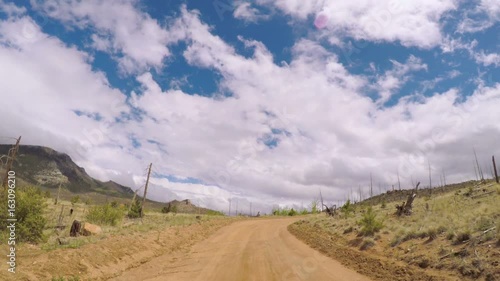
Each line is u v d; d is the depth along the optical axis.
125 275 12.35
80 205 54.66
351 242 18.59
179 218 40.78
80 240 15.28
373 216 19.94
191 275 12.34
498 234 10.71
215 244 22.78
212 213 77.25
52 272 10.23
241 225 43.66
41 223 15.73
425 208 26.12
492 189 28.33
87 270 11.51
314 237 24.30
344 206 38.12
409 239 14.98
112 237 17.20
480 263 9.31
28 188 16.58
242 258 16.25
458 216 16.33
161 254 17.86
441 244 12.45
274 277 11.65
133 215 44.69
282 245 21.53
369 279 10.92
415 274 10.43
